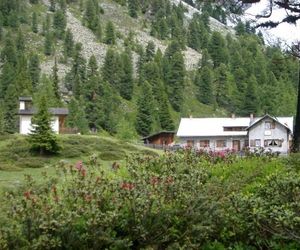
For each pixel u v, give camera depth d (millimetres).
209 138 77062
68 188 5551
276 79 151750
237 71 154250
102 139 54406
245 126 76188
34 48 157875
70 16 188625
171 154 9242
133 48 173875
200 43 192250
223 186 6699
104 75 139000
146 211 5312
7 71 121812
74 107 98562
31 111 76875
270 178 5922
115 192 5508
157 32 194375
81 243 5055
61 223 4949
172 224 5500
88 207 5168
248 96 135500
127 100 133625
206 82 146375
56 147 46094
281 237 5086
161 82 138875
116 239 5137
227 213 5543
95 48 166625
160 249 5469
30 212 5055
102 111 112375
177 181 5938
